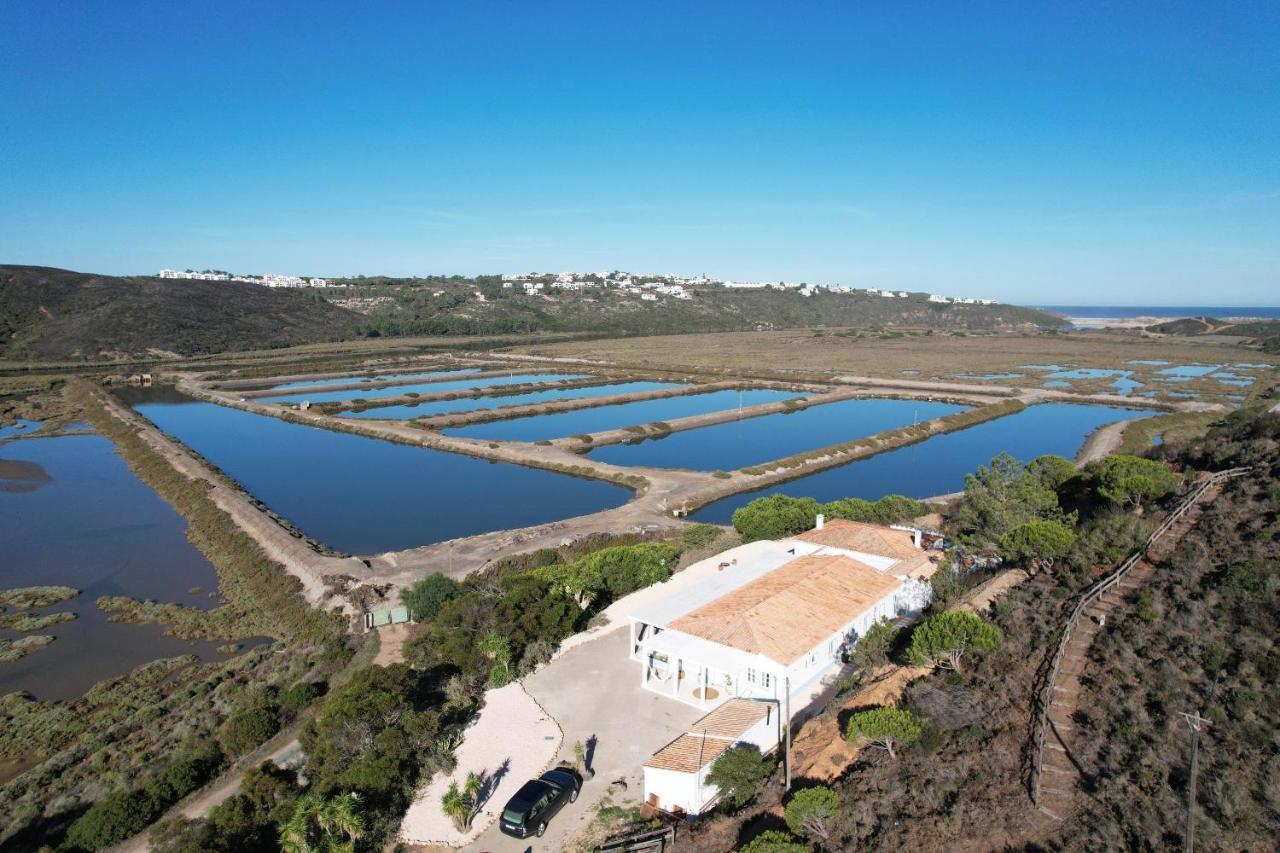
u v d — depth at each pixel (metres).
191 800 25.67
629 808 23.05
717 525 55.62
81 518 62.59
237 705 31.92
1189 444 55.25
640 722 27.83
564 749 26.19
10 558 53.12
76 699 34.03
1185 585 27.50
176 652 38.88
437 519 61.16
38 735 30.84
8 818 25.41
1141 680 22.89
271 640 40.22
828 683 29.47
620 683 30.66
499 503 65.62
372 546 54.75
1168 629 24.98
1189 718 16.75
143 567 51.47
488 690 30.56
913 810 19.44
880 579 33.97
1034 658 25.55
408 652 34.50
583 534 54.03
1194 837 16.61
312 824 21.78
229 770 27.39
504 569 45.53
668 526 55.78
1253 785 17.86
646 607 32.59
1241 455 45.00
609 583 40.09
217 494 65.00
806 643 28.64
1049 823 18.19
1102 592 29.12
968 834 18.25
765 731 25.34
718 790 22.59
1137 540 32.44
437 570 46.81
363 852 21.45
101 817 23.88
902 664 28.61
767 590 31.91
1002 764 20.64
